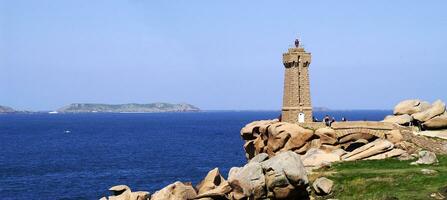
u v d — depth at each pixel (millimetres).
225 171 139625
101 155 182000
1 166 152500
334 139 96500
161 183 121562
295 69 104812
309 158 85375
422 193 61000
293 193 67812
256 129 107562
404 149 90938
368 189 66875
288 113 105375
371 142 92000
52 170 143625
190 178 128875
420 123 99438
